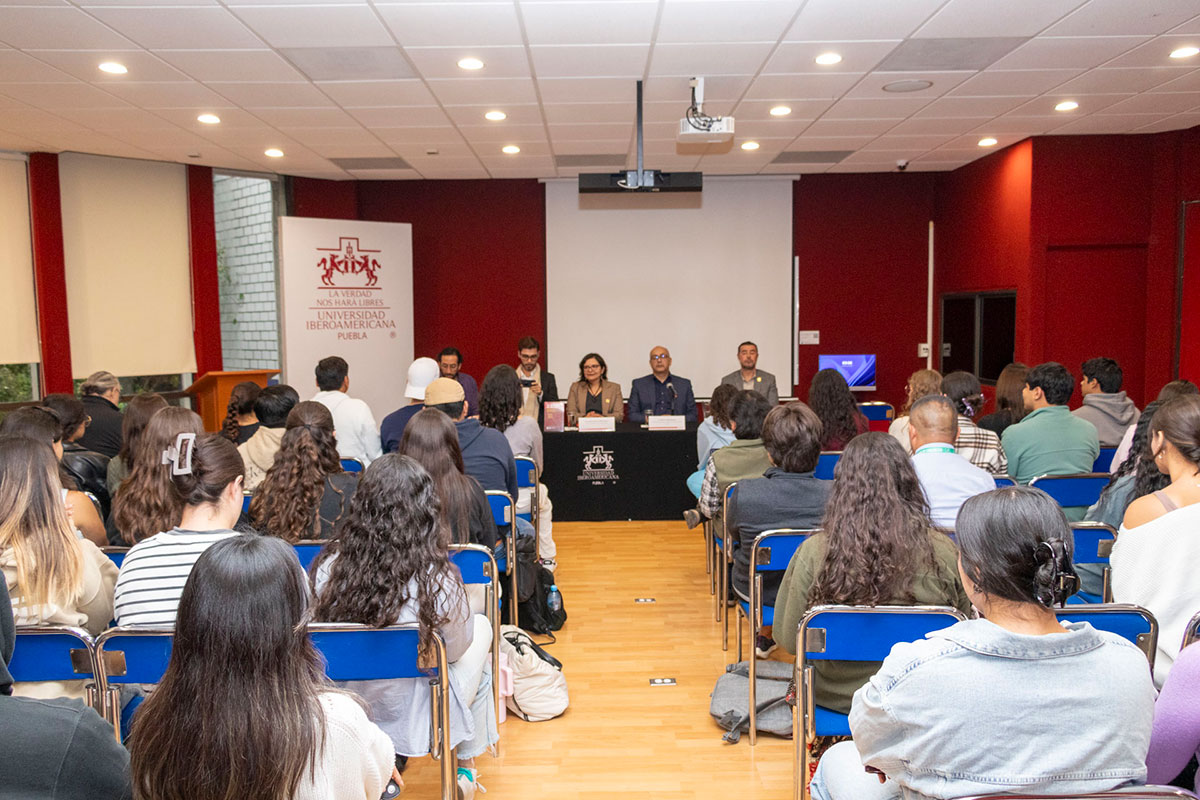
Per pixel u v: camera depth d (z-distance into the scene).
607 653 3.86
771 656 3.77
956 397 4.41
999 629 1.21
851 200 9.03
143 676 1.88
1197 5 3.96
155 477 2.60
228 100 5.46
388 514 1.96
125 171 7.34
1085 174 6.99
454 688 2.21
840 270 9.09
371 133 6.54
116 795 1.06
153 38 4.26
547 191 9.01
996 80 5.25
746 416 3.79
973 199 8.13
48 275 6.89
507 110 5.86
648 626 4.21
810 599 2.20
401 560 1.94
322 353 8.11
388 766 1.29
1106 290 7.14
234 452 2.06
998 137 7.04
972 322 8.22
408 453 2.88
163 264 7.63
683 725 3.14
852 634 2.06
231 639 1.07
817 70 4.98
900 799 1.63
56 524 1.98
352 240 8.26
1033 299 7.12
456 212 9.08
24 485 1.95
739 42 4.46
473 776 2.60
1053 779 1.17
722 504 3.81
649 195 9.02
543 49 4.53
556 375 9.18
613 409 7.11
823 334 9.14
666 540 5.90
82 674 1.88
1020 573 1.21
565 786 2.70
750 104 5.80
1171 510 1.96
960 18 4.12
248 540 1.14
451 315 9.18
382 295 8.47
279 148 7.05
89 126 6.07
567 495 6.44
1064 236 7.04
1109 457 4.27
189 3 3.81
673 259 9.07
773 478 3.04
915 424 2.88
